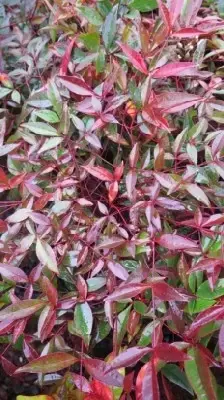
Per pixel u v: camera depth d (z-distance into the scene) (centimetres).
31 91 51
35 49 53
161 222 43
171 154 43
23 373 48
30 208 42
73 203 42
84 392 39
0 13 57
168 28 40
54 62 52
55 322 41
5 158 53
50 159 44
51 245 42
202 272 41
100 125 42
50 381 43
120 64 47
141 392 34
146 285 36
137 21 46
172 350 35
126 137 47
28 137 45
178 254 42
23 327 39
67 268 42
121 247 40
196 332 37
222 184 42
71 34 51
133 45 46
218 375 45
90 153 46
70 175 43
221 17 51
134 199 40
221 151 43
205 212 45
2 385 48
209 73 42
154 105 40
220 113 44
